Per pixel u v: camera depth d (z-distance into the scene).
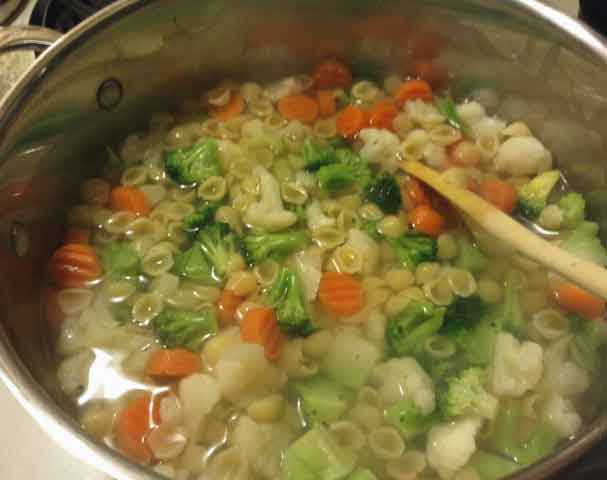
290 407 0.36
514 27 0.39
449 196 0.40
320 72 0.47
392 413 0.35
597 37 0.36
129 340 0.37
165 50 0.41
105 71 0.39
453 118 0.46
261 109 0.46
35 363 0.34
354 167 0.43
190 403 0.34
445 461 0.33
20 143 0.36
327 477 0.33
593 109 0.39
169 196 0.43
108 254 0.40
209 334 0.37
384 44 0.45
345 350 0.36
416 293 0.39
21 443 0.33
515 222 0.38
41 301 0.39
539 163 0.43
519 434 0.35
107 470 0.27
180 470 0.33
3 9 0.46
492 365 0.36
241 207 0.42
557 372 0.36
